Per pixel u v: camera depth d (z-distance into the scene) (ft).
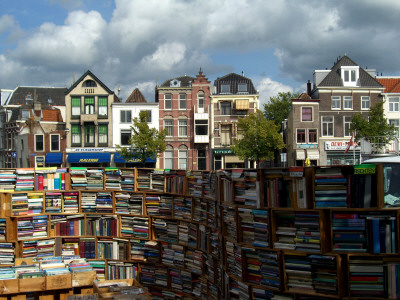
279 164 131.13
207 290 24.23
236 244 19.08
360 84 114.83
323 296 15.92
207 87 116.78
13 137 128.67
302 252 16.47
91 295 19.49
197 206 25.66
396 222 15.29
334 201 16.05
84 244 29.71
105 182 30.32
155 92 130.82
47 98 152.35
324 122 113.50
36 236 29.17
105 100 116.37
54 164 115.34
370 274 15.40
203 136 115.14
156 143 101.60
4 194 28.86
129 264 29.12
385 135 95.40
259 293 17.74
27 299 22.52
